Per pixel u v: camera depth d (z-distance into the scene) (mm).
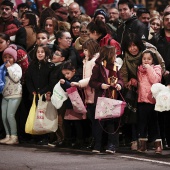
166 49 20438
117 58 19438
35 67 20469
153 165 16766
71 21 24703
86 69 19312
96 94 18719
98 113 18391
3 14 23234
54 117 19984
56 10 24719
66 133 20031
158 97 18344
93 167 16328
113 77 18625
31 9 26766
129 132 20453
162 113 20141
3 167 16281
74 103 19062
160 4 30562
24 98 20953
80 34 21266
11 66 20438
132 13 21688
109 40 20016
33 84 20500
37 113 20016
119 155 18438
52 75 20141
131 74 19359
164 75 19812
